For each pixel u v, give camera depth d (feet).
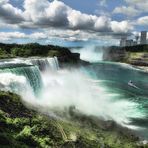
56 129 101.35
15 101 119.24
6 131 77.97
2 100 111.04
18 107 113.60
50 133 92.53
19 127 85.81
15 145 68.39
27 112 112.16
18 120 89.15
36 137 81.97
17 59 259.60
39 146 77.20
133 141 128.26
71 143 91.35
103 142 110.63
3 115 92.07
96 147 99.40
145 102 225.56
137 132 147.02
